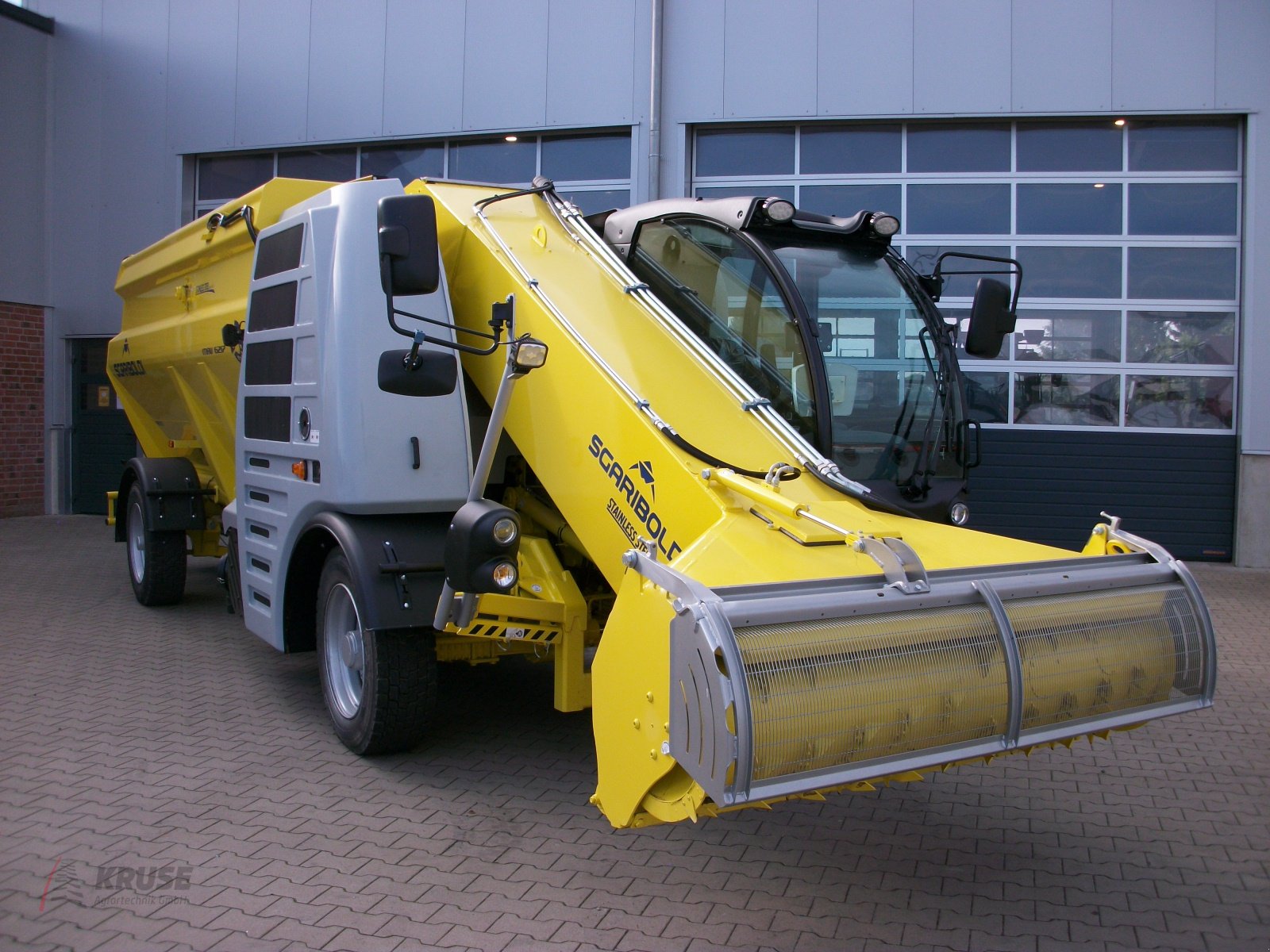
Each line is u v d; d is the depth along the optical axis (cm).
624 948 324
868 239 450
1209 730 560
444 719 555
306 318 494
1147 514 1045
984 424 1063
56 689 596
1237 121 1023
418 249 366
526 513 497
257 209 569
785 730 280
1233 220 1030
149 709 561
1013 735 314
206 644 706
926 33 1035
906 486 418
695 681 281
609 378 402
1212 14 998
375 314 471
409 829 411
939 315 457
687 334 421
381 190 485
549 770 482
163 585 794
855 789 318
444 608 395
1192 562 1039
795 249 430
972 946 331
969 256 465
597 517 404
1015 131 1051
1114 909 357
